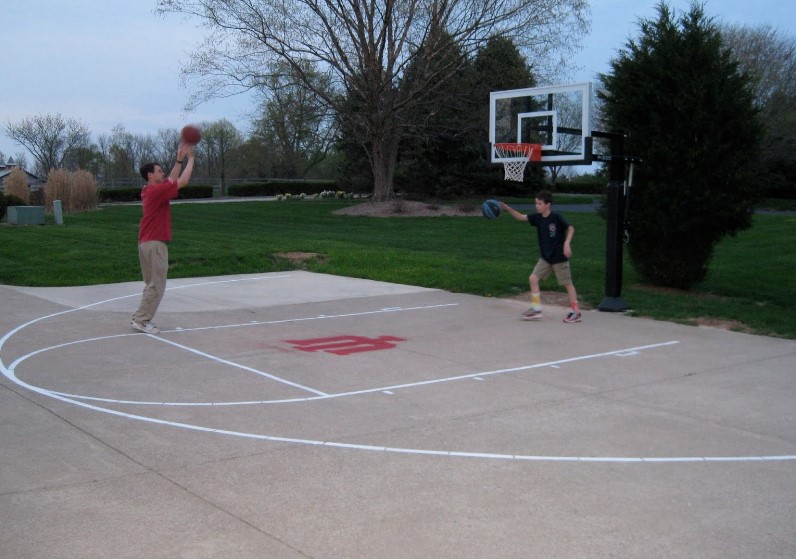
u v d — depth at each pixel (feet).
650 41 44.37
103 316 37.91
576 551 13.98
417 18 99.50
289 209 121.19
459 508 15.81
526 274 51.47
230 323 36.65
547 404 23.45
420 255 61.93
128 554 13.84
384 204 112.06
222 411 22.58
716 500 16.29
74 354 29.84
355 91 103.96
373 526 14.98
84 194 110.93
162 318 37.76
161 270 33.78
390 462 18.43
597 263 59.26
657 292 46.16
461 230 89.71
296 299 43.73
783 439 20.35
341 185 158.51
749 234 81.51
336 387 25.35
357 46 99.50
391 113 104.94
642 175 44.86
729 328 35.73
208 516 15.40
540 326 36.06
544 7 96.63
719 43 43.78
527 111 47.01
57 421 21.54
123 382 25.81
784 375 27.22
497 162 47.24
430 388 25.26
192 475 17.56
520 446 19.60
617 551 13.98
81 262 54.03
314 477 17.47
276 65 100.78
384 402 23.59
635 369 27.94
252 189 179.01
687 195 43.29
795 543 14.33
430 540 14.40
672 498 16.37
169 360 29.04
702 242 45.29
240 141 234.17
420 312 39.75
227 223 97.04
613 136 39.29
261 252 60.54
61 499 16.20
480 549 14.06
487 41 100.22
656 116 43.21
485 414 22.38
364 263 57.41
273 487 16.88
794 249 69.46
